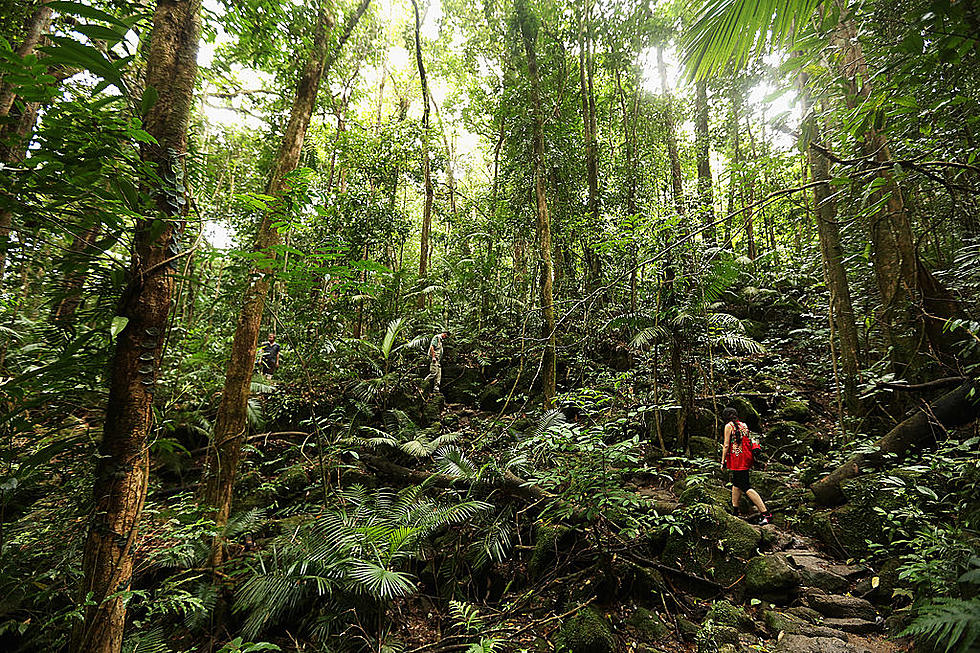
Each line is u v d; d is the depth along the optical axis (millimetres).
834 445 5340
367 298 8266
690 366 6508
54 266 1887
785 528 4398
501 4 9125
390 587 3432
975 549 2545
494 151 13891
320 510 4953
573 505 4000
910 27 2271
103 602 1908
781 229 8992
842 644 2908
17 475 2049
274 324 7285
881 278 5004
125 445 2020
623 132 10688
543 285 7219
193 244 2129
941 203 4871
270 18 4113
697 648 3152
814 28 2891
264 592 3727
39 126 1667
